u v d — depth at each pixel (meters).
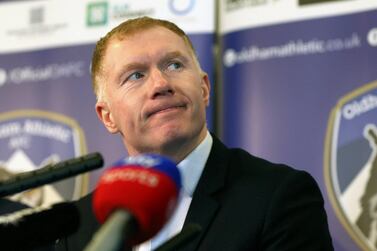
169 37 2.04
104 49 2.13
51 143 3.89
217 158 2.05
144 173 0.98
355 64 3.23
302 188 1.90
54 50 3.95
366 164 3.15
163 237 1.93
